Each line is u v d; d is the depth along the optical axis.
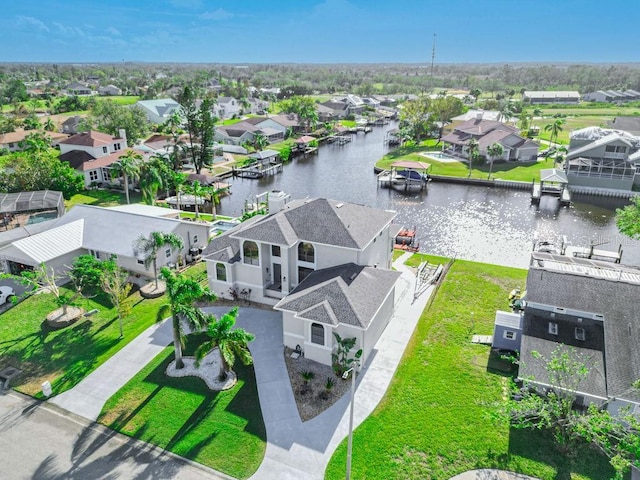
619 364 26.03
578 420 22.56
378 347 32.78
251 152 110.50
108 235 45.56
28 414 26.88
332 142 133.50
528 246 56.19
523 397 25.33
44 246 42.88
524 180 83.12
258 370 30.20
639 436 21.22
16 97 189.12
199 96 195.25
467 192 80.25
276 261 37.66
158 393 28.31
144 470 22.98
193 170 92.75
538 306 30.80
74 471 22.95
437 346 32.72
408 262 47.59
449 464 23.14
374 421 25.92
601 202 73.38
